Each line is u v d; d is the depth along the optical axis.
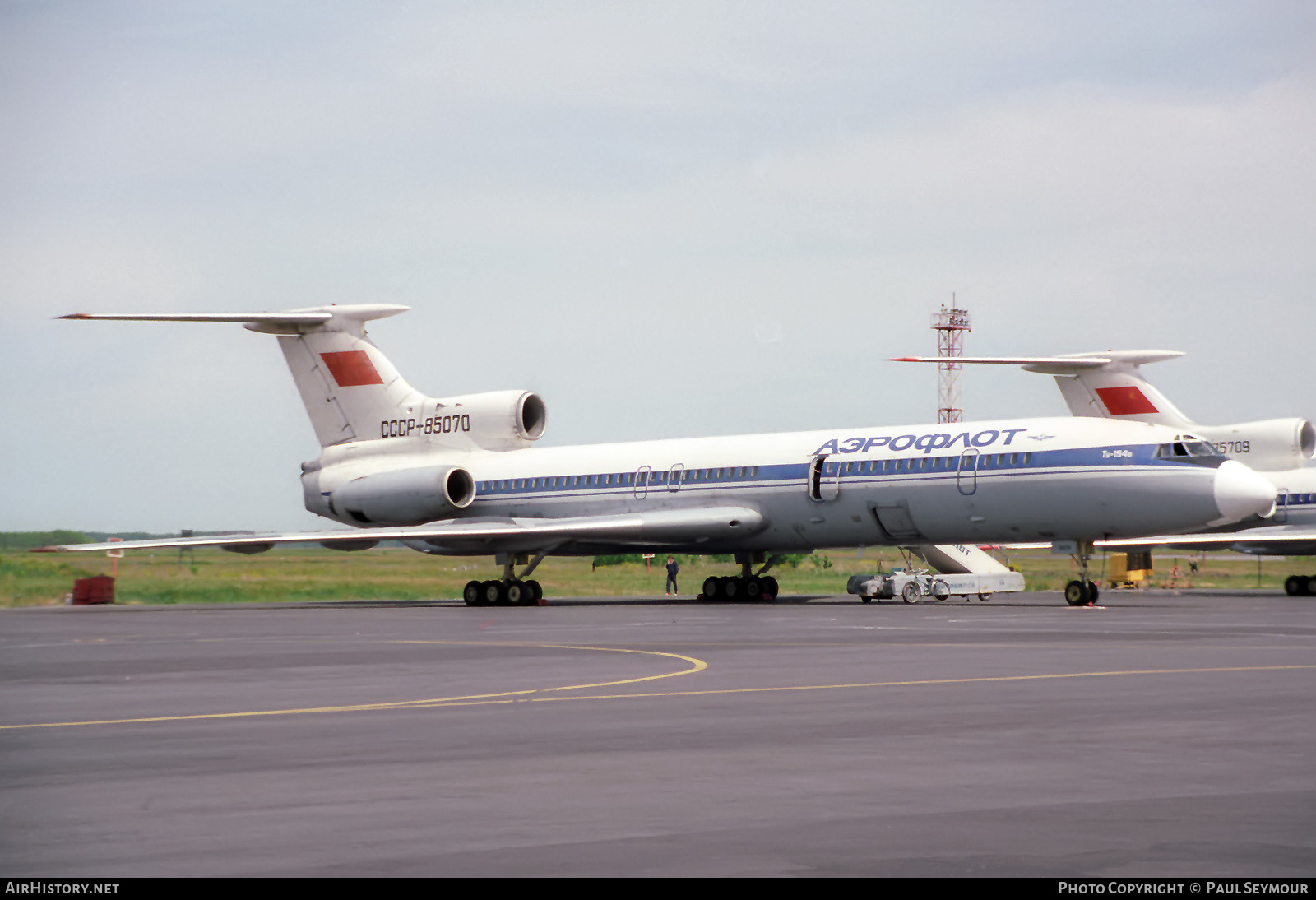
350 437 137.88
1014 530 109.50
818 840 22.52
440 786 27.20
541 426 138.38
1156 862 21.02
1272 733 33.75
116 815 24.69
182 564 193.38
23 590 147.62
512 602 125.94
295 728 35.88
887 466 114.75
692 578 190.12
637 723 36.19
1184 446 103.00
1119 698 40.94
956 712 37.84
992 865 20.91
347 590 158.50
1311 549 144.62
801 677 48.09
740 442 125.06
